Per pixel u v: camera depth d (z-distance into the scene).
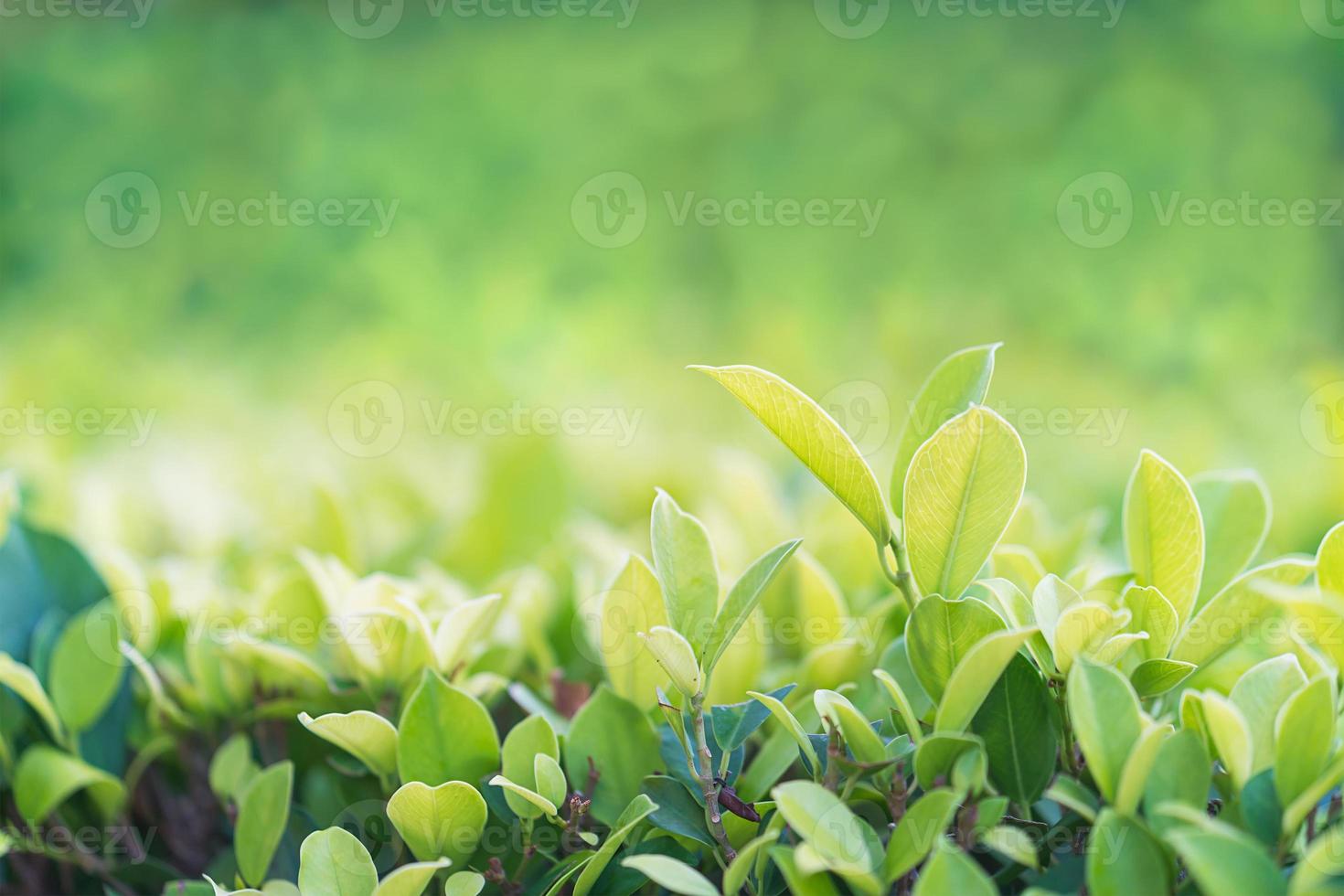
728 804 0.95
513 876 0.98
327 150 3.85
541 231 3.73
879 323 3.29
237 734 1.07
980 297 3.36
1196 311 3.19
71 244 3.77
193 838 1.08
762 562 0.94
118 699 1.06
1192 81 3.63
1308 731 0.91
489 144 3.89
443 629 1.00
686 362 3.17
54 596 1.07
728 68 3.88
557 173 3.83
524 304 3.46
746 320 3.38
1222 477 1.02
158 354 3.39
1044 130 3.68
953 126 3.74
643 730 0.99
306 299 3.67
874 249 3.58
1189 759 0.91
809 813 0.91
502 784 0.94
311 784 1.04
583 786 0.98
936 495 0.94
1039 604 0.93
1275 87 3.56
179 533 1.34
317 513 1.18
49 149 3.90
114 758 1.06
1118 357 3.16
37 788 1.02
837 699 0.93
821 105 3.84
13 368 2.30
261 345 3.51
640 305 3.50
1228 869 0.88
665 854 0.96
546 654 1.08
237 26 4.12
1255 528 1.01
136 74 3.99
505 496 1.25
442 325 3.41
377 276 3.57
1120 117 3.56
